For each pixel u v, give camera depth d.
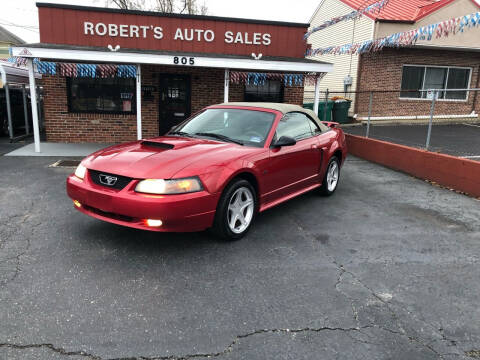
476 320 2.87
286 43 11.57
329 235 4.48
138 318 2.72
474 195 6.43
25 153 9.12
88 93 10.96
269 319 2.77
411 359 2.41
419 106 16.77
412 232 4.68
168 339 2.51
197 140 4.52
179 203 3.47
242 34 11.29
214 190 3.71
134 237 4.15
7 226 4.38
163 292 3.08
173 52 9.95
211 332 2.60
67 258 3.61
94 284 3.15
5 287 3.05
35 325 2.59
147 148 4.21
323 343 2.53
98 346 2.41
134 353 2.37
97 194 3.64
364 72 15.95
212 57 9.34
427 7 15.30
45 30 10.23
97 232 4.26
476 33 15.59
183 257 3.71
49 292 3.00
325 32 18.97
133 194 3.49
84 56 8.66
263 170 4.35
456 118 17.33
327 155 5.78
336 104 15.83
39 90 14.14
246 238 4.27
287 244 4.15
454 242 4.40
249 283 3.28
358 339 2.59
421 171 7.75
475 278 3.53
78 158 8.73
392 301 3.09
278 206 5.59
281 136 4.77
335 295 3.14
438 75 16.78
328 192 6.12
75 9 10.28
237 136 4.68
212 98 11.68
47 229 4.31
